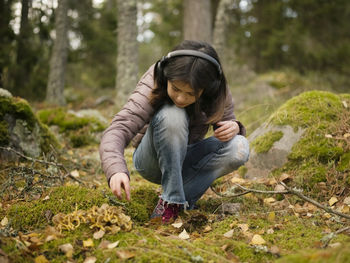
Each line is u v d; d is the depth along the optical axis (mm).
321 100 2869
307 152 2543
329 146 2518
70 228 1709
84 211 1812
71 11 8711
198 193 2111
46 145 3283
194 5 7891
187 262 1454
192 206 2164
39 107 6199
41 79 7250
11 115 3021
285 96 4953
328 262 1233
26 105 3137
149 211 2100
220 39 5773
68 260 1495
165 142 1795
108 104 7258
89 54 9109
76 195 2016
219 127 1981
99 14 8969
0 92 3029
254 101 5984
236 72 8469
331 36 9070
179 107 1792
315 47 8820
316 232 1759
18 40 6234
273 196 2396
